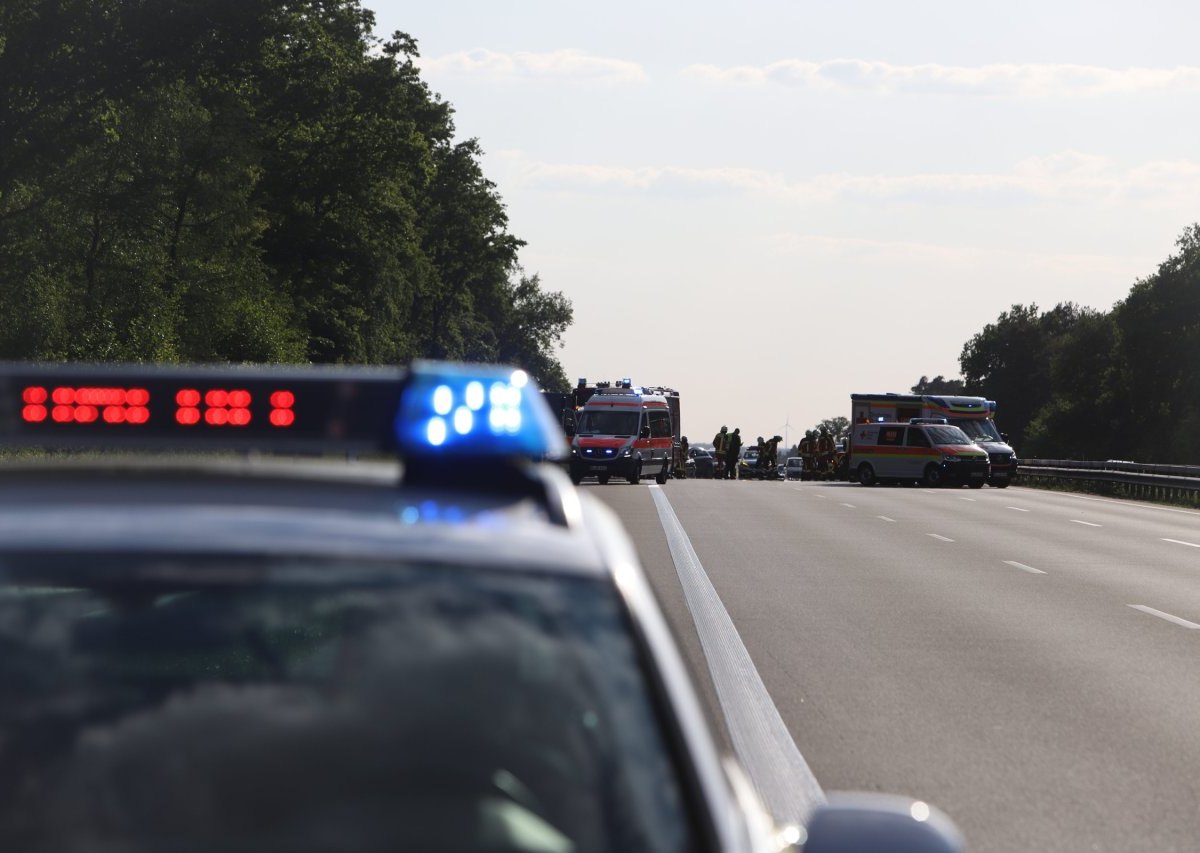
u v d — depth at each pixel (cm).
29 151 8300
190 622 470
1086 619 2848
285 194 12319
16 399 511
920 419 10738
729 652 2394
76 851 432
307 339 13112
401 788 451
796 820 1391
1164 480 8456
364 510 511
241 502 509
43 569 456
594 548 510
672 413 12006
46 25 8131
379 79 12250
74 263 9250
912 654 2395
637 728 462
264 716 469
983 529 5338
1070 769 1622
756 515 5925
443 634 473
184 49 8338
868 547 4434
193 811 445
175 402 516
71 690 475
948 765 1633
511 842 441
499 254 17138
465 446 521
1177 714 1930
